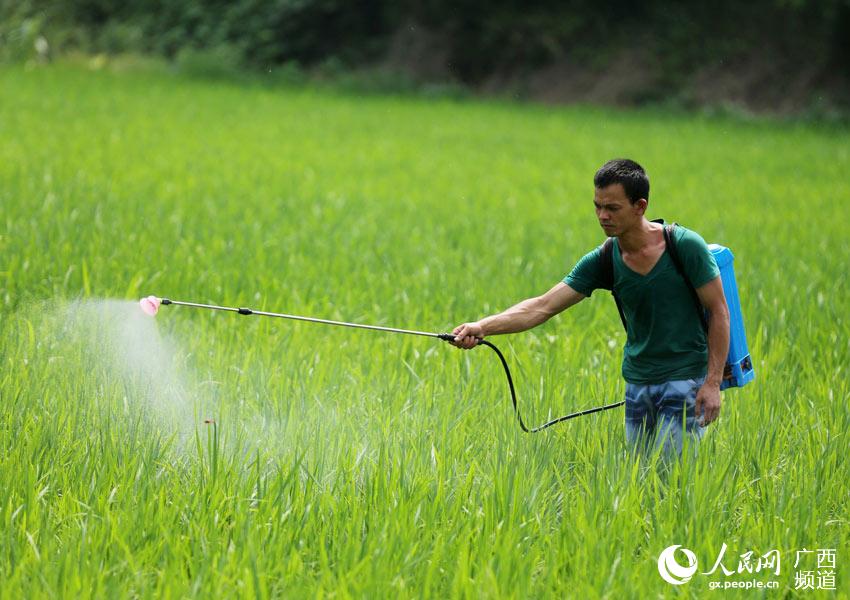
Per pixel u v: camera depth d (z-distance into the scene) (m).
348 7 74.88
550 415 10.92
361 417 10.93
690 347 9.05
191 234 20.28
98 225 20.33
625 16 69.06
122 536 7.77
